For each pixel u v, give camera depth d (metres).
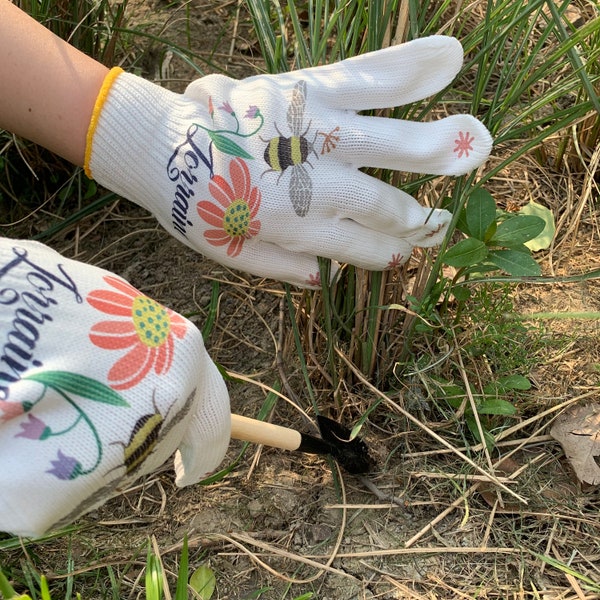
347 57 0.44
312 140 0.40
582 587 0.42
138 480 0.48
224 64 0.67
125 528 0.47
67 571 0.44
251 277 0.58
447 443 0.46
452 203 0.46
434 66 0.38
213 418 0.35
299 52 0.44
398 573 0.44
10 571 0.43
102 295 0.32
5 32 0.39
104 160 0.41
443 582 0.43
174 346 0.33
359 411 0.50
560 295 0.54
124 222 0.62
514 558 0.44
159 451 0.33
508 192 0.61
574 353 0.51
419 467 0.48
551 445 0.48
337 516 0.47
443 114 0.62
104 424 0.30
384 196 0.41
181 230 0.43
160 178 0.41
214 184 0.41
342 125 0.40
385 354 0.49
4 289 0.30
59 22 0.57
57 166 0.61
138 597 0.43
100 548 0.45
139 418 0.31
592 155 0.59
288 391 0.50
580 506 0.46
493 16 0.40
